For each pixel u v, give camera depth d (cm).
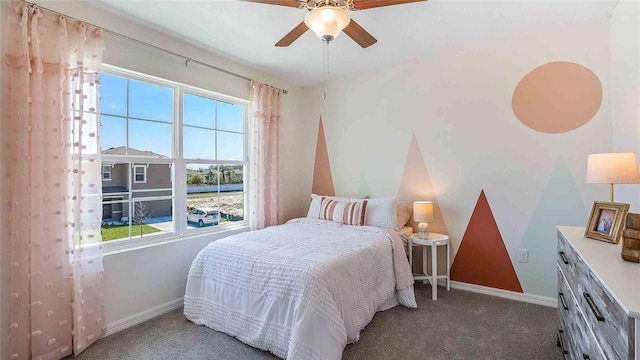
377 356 181
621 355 84
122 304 220
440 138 304
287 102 381
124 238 234
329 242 233
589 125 238
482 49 279
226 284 207
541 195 256
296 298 171
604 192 233
